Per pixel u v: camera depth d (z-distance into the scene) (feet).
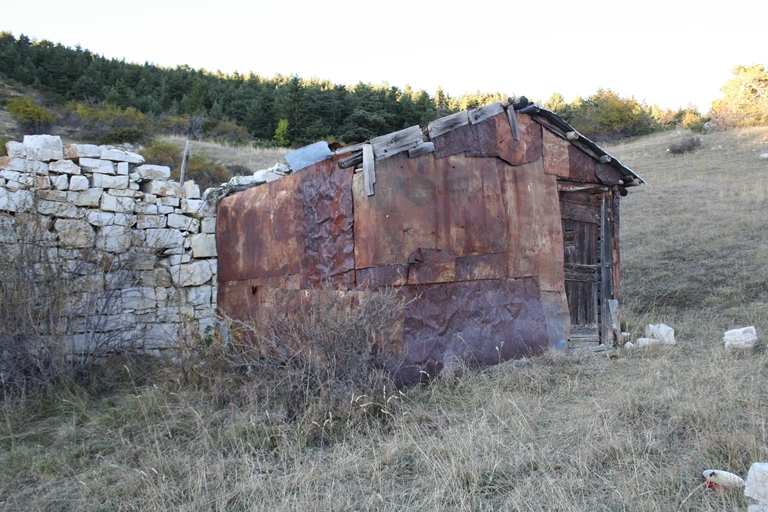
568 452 14.65
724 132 101.14
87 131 97.04
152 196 28.68
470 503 12.27
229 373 21.35
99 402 21.13
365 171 20.95
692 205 53.93
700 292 35.24
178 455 15.56
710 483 12.21
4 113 98.63
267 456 15.51
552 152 27.12
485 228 24.20
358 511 12.39
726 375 19.40
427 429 16.76
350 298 21.30
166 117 116.26
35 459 15.69
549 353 24.31
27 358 20.92
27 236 22.89
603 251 29.17
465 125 23.91
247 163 79.46
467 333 23.07
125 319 26.89
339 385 17.93
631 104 137.69
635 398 17.63
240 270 28.58
